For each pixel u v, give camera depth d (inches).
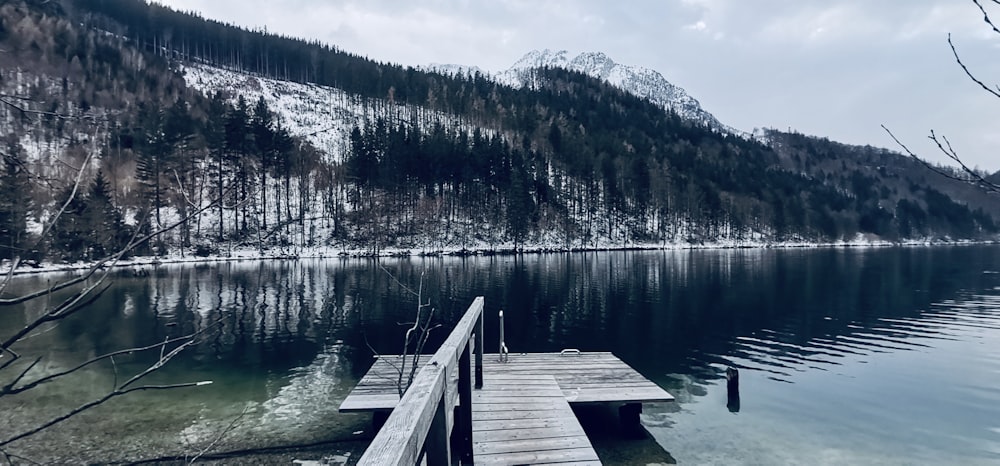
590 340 628.7
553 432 252.1
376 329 690.8
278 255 2103.8
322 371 488.1
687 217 3567.9
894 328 700.0
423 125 4293.8
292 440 323.6
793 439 327.3
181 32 4800.7
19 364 501.0
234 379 459.8
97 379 451.8
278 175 2311.8
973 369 496.4
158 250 1813.5
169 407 382.3
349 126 4052.7
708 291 1088.8
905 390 430.9
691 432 338.0
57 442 315.3
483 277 1392.7
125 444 313.7
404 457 67.9
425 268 1691.7
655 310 850.1
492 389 325.4
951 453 310.2
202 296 1003.9
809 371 491.8
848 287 1146.7
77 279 81.7
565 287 1166.3
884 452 311.4
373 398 330.0
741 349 582.2
